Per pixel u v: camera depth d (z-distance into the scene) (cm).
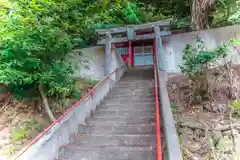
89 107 566
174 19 1215
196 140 462
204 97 622
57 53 630
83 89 799
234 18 691
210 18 931
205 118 536
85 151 396
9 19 530
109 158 370
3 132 541
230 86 595
